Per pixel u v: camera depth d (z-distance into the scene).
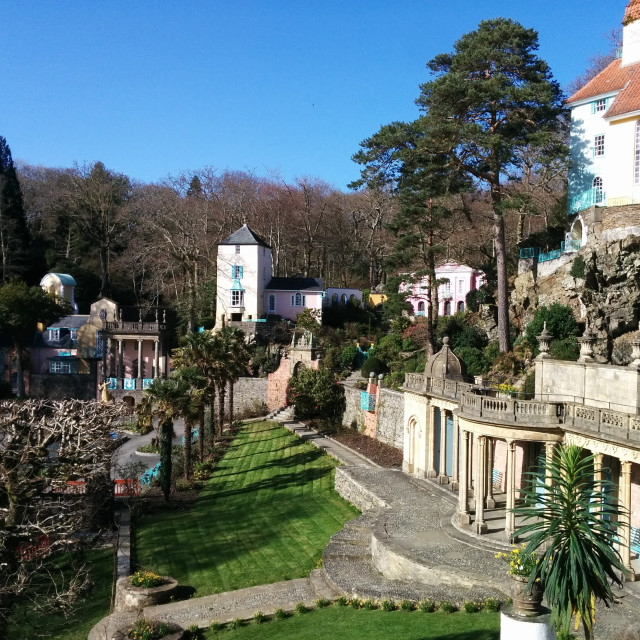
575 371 29.55
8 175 98.06
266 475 48.41
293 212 101.81
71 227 101.12
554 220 66.56
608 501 24.30
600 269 44.25
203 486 47.69
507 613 16.56
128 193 111.69
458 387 35.69
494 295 63.19
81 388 75.56
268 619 25.34
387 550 27.61
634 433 22.83
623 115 49.34
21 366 74.81
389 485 38.47
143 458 56.31
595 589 15.97
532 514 16.69
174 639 24.38
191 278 88.12
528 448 31.50
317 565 31.56
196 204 98.31
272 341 77.50
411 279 56.41
